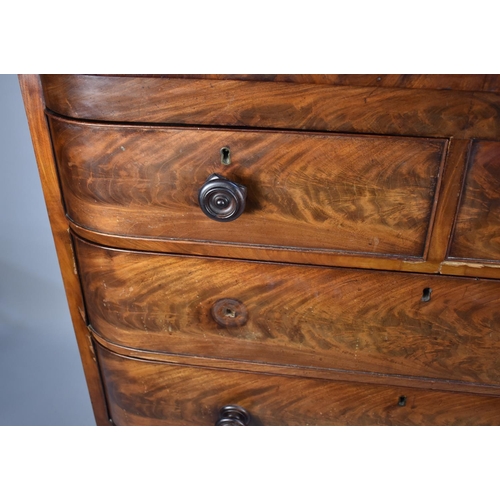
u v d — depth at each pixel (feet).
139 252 2.34
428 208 2.06
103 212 2.23
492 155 1.92
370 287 2.29
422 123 1.89
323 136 1.95
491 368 2.43
